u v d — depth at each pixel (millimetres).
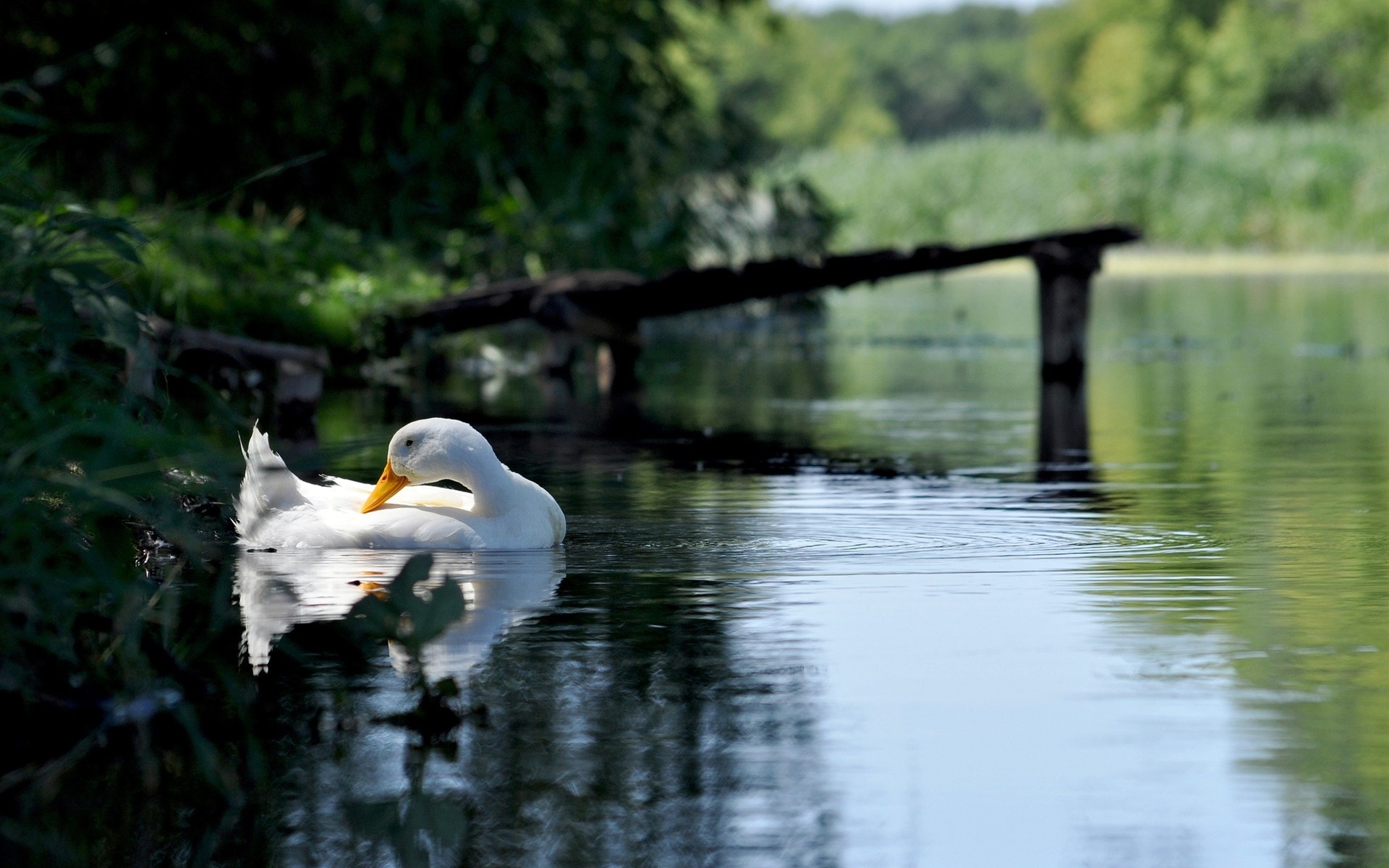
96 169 24625
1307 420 16672
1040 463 13383
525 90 25750
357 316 19609
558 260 25203
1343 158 53938
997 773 5395
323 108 24078
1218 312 33875
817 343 28906
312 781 5375
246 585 7992
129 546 7363
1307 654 6801
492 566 8648
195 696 6219
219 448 13711
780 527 10008
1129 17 101375
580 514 10477
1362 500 11188
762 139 30875
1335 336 27891
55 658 6402
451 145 25109
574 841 4906
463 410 17719
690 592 7996
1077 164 56500
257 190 24484
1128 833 4934
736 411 17953
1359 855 4785
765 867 4727
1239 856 4773
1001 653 6820
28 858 4820
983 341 28875
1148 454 13992
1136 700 6156
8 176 7391
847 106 122375
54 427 6684
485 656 6750
